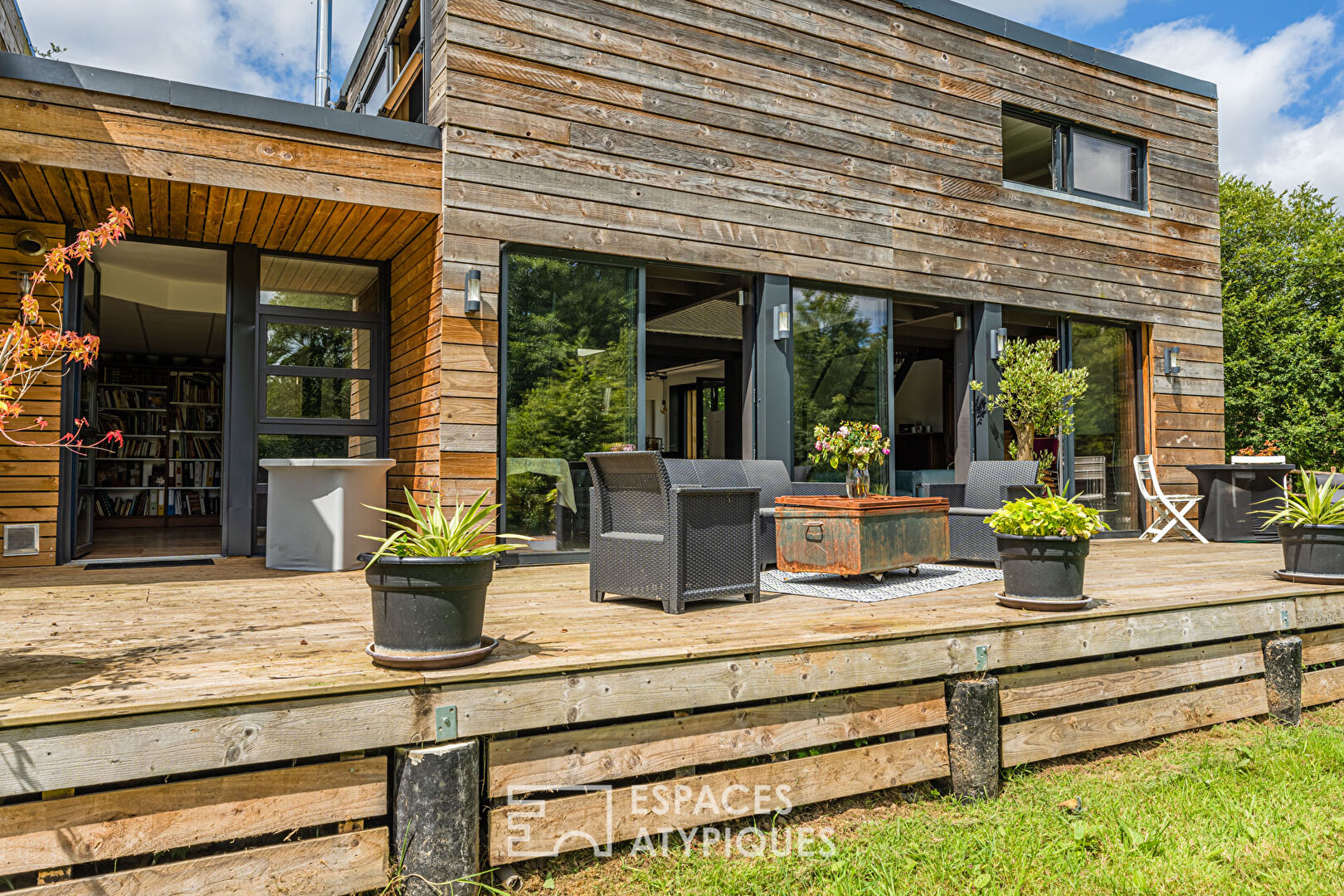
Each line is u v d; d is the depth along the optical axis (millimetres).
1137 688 3406
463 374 4973
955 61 6914
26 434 5047
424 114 5477
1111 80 7809
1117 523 7820
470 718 2180
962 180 6910
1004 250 7113
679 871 2287
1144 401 8039
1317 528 4113
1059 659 3176
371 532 5105
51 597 3762
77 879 1781
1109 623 3301
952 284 6828
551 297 5355
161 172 4379
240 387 5750
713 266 5789
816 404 6336
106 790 1961
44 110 4164
